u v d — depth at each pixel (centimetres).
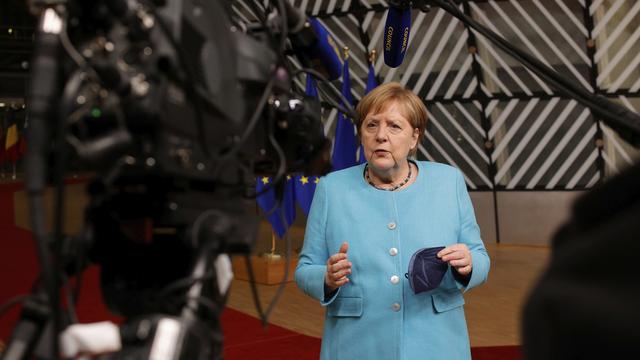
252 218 124
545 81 141
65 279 102
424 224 235
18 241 1025
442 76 1129
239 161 120
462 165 1156
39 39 98
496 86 1102
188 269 111
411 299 230
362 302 232
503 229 1141
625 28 1009
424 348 226
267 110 126
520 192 1122
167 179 105
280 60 122
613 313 43
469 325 602
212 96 104
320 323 606
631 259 44
